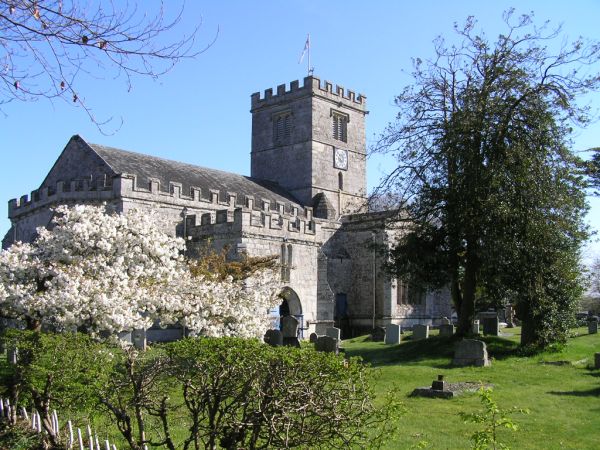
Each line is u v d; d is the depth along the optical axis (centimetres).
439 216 3127
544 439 1345
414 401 1759
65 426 1309
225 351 902
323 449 904
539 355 2783
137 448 947
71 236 2109
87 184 4066
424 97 3166
